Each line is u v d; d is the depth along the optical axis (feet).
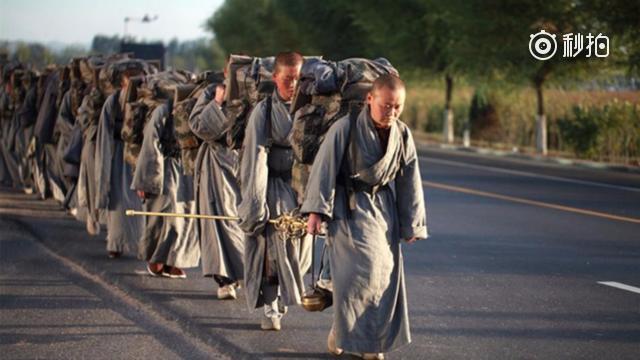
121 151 66.39
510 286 58.70
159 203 59.06
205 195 52.90
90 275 60.75
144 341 45.03
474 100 203.10
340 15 251.39
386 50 223.10
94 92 71.31
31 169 99.35
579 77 175.22
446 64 208.85
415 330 47.91
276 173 46.09
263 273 46.52
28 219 83.61
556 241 75.61
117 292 55.72
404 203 40.32
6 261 64.85
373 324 39.50
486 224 84.58
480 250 71.41
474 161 162.30
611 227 83.41
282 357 42.32
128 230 65.92
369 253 39.34
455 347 44.80
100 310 51.13
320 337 45.96
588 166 157.28
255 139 45.27
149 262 60.03
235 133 47.67
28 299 53.67
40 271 61.67
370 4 215.72
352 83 40.65
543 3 167.63
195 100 54.85
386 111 38.45
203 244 53.01
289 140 44.91
